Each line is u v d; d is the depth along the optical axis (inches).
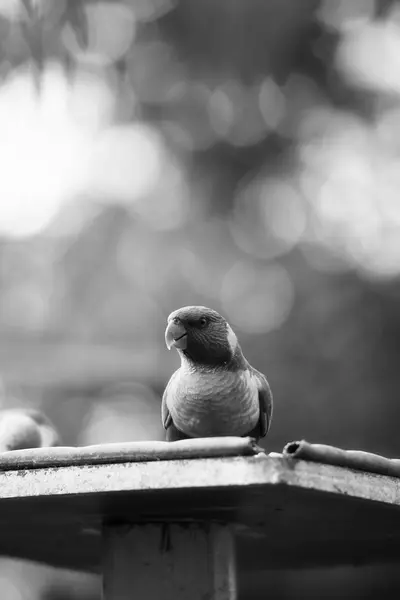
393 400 529.3
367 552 199.6
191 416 171.0
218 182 577.9
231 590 155.0
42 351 616.1
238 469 123.8
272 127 563.2
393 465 136.8
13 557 204.8
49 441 197.0
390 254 553.0
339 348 536.4
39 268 651.5
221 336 172.4
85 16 290.0
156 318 601.0
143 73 536.4
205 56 483.5
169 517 153.3
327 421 525.0
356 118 563.2
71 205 658.2
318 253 565.9
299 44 506.6
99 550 196.7
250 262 579.5
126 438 631.8
